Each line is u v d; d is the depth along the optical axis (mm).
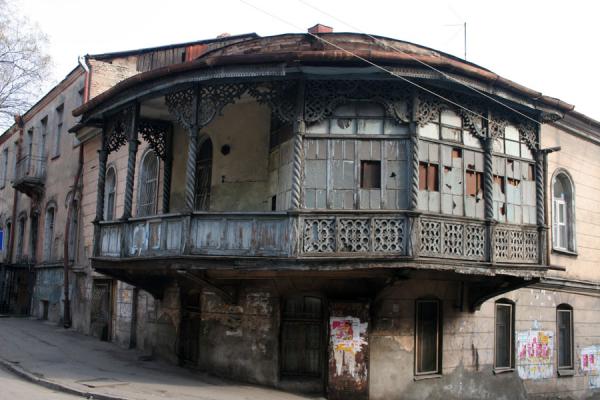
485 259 12203
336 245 11172
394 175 11656
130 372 13695
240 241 11609
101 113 15016
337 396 12391
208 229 11852
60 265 24047
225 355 13883
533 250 13344
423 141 11961
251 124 14328
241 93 11961
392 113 11672
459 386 13922
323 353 12883
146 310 17141
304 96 11703
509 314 15641
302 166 11609
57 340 18828
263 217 11562
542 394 16109
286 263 11242
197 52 23078
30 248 28453
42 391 11062
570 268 17469
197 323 14984
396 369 12875
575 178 18094
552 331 16734
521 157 13578
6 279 30109
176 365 15086
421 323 13539
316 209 11391
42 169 27641
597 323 18312
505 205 13086
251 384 13195
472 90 12219
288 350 13188
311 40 13125
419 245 11180
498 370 14906
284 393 12594
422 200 11758
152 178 17688
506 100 12805
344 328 12602
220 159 14609
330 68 11297
